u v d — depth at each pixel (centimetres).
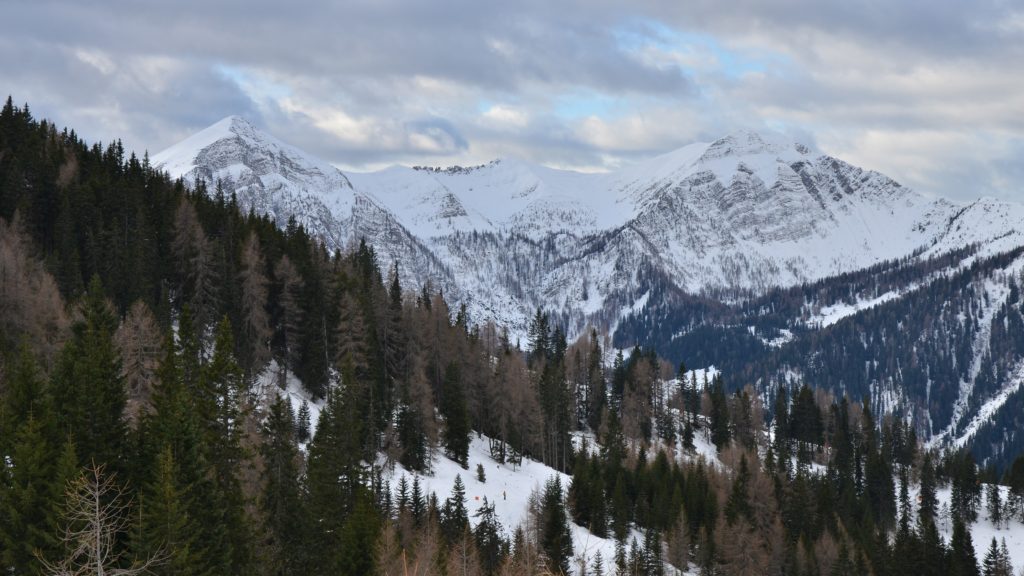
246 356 10819
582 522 12231
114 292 10894
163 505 4553
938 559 13875
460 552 7481
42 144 14112
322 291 12438
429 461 11706
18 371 6028
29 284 9431
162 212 13000
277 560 6462
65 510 4384
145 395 7862
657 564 11012
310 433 10269
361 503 6869
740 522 12494
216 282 11588
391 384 13300
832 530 14350
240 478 6262
